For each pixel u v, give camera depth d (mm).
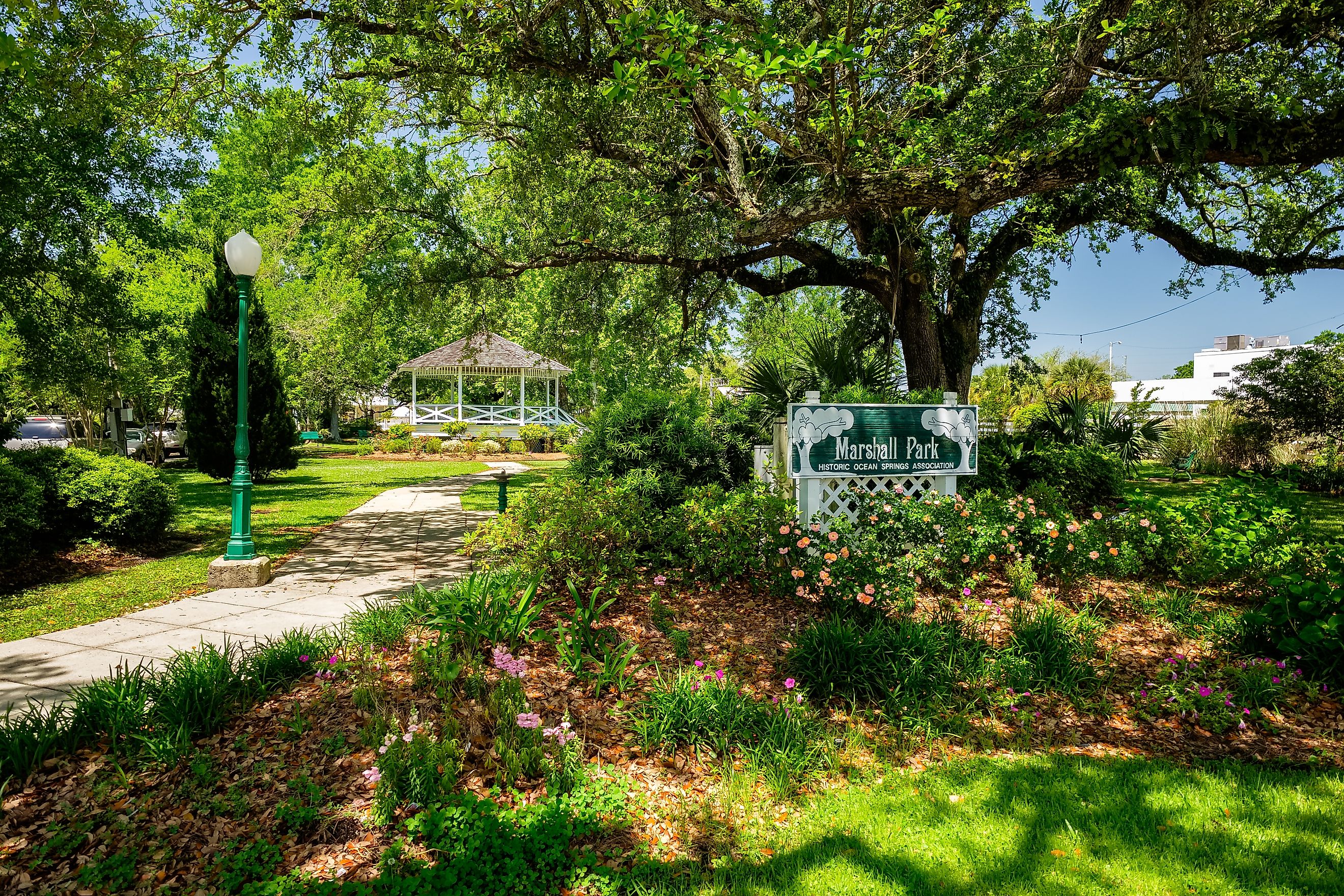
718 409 8797
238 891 2312
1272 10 6684
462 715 3277
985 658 4051
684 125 9438
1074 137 5676
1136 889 2303
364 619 4461
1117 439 11117
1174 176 7461
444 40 6629
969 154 6223
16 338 12984
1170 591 5590
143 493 8102
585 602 4719
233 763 2939
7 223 10406
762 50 4938
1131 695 3887
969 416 6551
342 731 3168
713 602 5016
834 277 12039
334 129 8031
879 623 4195
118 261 18547
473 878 2348
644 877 2420
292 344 26812
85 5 6762
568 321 14039
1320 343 14352
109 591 6258
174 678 3336
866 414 6250
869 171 6500
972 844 2566
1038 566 5824
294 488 15672
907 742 3379
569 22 7441
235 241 6766
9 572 6723
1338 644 3816
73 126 9312
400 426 30969
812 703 3693
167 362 18219
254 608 5672
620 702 3562
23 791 2748
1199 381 36656
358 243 11641
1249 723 3586
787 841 2650
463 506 12578
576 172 11219
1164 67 6816
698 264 11828
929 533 5469
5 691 3883
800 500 6172
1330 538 7195
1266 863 2424
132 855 2426
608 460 7715
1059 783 2979
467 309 13609
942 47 7512
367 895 2256
